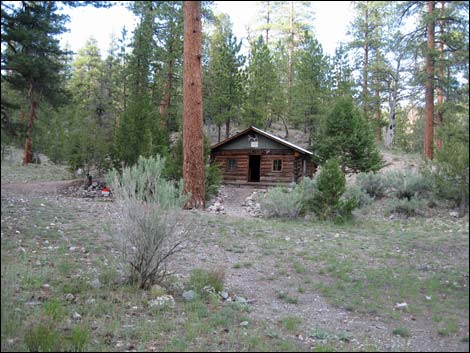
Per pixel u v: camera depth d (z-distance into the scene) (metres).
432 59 11.24
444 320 4.20
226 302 5.02
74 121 22.53
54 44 10.94
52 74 11.34
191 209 12.75
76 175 24.39
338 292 5.50
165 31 14.27
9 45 9.21
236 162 24.45
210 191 15.59
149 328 4.02
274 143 23.72
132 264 5.32
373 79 24.70
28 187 20.14
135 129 19.42
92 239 7.83
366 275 6.12
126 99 27.27
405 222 11.42
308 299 5.30
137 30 18.00
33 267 5.73
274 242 8.58
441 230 8.21
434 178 8.91
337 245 8.42
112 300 4.71
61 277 5.45
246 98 29.77
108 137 23.20
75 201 13.63
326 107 28.20
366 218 12.74
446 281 5.36
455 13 7.62
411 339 3.90
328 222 11.79
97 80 38.59
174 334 3.94
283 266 6.87
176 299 5.03
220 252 7.72
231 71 28.41
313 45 30.61
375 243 8.59
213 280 5.54
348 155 21.64
